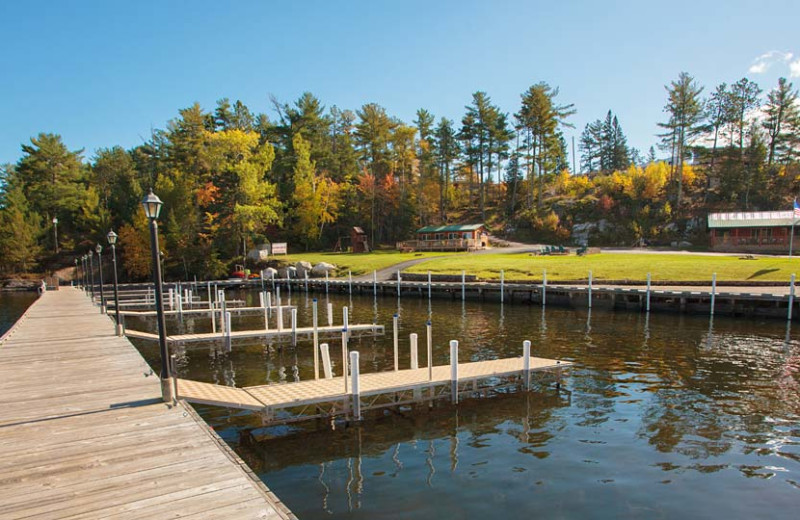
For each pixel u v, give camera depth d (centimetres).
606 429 1077
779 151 7462
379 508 754
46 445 720
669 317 2683
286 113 8138
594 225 7131
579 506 754
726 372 1535
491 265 4500
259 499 558
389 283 4166
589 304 3067
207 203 6844
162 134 7806
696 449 968
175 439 746
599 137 12281
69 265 6781
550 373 1529
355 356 1127
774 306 2561
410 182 8506
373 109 8100
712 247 5741
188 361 1930
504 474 867
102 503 545
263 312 3306
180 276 6134
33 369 1247
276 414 1156
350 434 1074
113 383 1095
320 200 7394
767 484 825
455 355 1248
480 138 7800
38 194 7344
